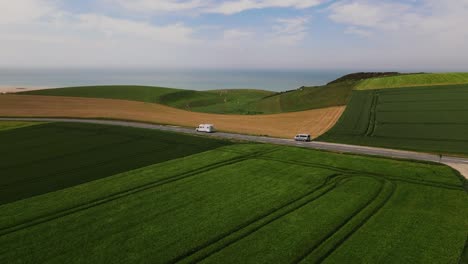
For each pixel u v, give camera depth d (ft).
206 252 77.00
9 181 128.16
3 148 181.16
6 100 369.09
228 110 438.40
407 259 73.67
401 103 294.87
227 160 156.25
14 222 92.07
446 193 112.78
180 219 94.12
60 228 88.58
